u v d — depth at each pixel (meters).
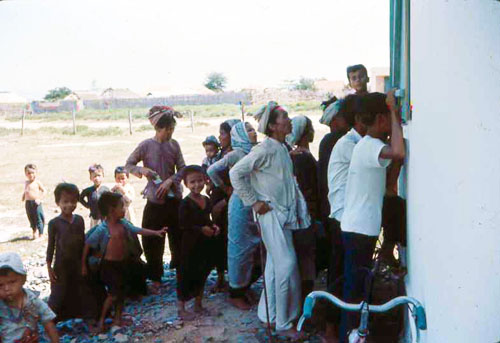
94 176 7.66
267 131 4.98
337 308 4.86
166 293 6.55
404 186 5.03
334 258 4.95
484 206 2.05
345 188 4.73
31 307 4.07
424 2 3.22
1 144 28.38
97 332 5.52
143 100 75.19
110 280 5.50
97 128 36.66
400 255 5.48
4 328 3.98
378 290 5.17
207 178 6.80
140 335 5.40
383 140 4.33
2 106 78.75
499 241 1.98
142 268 6.18
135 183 15.16
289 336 5.06
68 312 5.62
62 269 5.55
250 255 5.70
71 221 5.61
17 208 12.93
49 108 75.56
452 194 2.39
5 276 3.87
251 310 5.80
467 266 2.20
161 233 5.97
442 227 2.62
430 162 3.00
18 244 9.71
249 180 5.09
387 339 4.66
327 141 5.36
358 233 4.24
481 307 2.10
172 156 6.71
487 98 1.99
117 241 5.50
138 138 29.94
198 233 5.59
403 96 4.74
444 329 2.59
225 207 6.14
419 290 3.61
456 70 2.29
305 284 5.32
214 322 5.55
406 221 4.77
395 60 6.15
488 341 2.06
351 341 3.30
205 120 43.88
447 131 2.47
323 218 5.55
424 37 3.23
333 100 5.70
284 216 5.00
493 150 1.98
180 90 95.62
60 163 20.42
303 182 5.69
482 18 2.01
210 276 7.05
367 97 4.18
